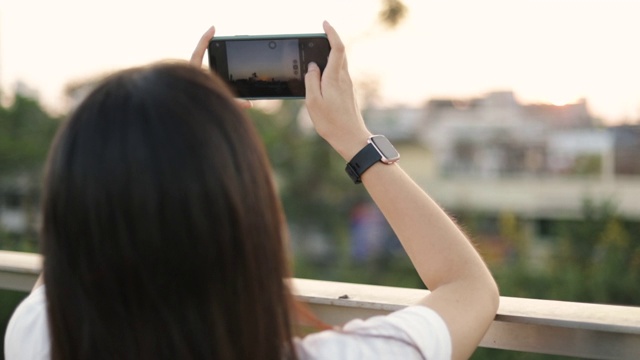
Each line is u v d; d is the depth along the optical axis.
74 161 0.68
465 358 0.79
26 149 9.99
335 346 0.75
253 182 0.70
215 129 0.69
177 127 0.67
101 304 0.70
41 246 0.73
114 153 0.67
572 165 14.43
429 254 0.84
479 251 0.91
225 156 0.68
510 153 15.66
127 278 0.68
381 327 0.76
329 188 14.46
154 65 0.73
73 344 0.72
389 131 16.42
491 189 15.30
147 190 0.66
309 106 0.92
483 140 16.09
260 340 0.71
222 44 1.05
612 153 13.82
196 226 0.67
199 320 0.69
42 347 0.82
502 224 12.95
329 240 14.12
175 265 0.68
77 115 0.70
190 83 0.71
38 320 0.84
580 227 9.09
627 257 8.47
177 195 0.66
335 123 0.91
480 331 0.80
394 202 0.87
